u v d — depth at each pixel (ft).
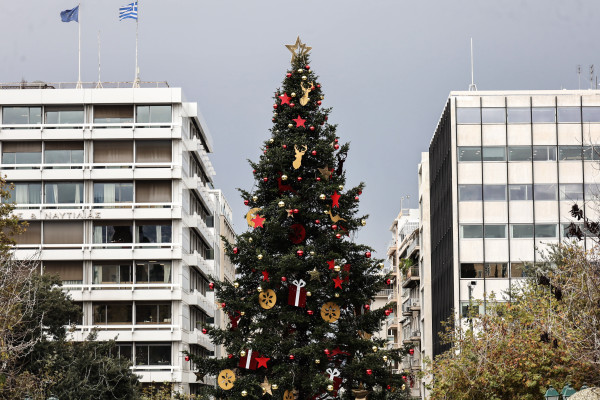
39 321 214.07
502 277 295.89
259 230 145.48
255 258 143.13
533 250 296.10
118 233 301.22
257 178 147.13
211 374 145.28
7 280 159.43
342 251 145.18
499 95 302.04
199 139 351.87
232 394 141.69
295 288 139.44
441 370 169.48
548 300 172.96
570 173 298.35
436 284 346.74
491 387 159.63
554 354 146.72
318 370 139.74
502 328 168.55
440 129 333.21
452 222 300.40
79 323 295.69
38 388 183.83
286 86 150.20
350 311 146.41
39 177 299.38
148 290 296.71
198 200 343.46
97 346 227.40
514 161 299.58
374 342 144.77
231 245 144.87
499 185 299.17
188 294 312.91
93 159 302.04
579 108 300.20
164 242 301.43
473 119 301.84
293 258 138.92
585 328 127.54
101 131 300.40
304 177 148.15
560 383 148.15
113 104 303.48
